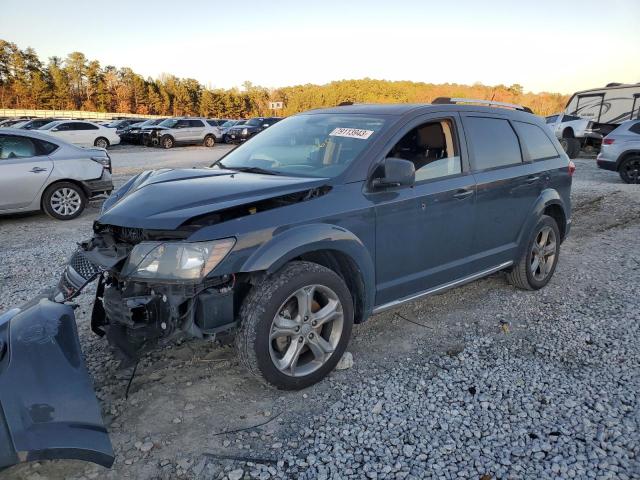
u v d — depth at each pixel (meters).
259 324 2.91
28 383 2.30
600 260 6.07
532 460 2.59
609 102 18.53
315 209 3.16
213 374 3.39
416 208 3.66
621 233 7.48
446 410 3.03
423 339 3.96
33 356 2.41
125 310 2.85
